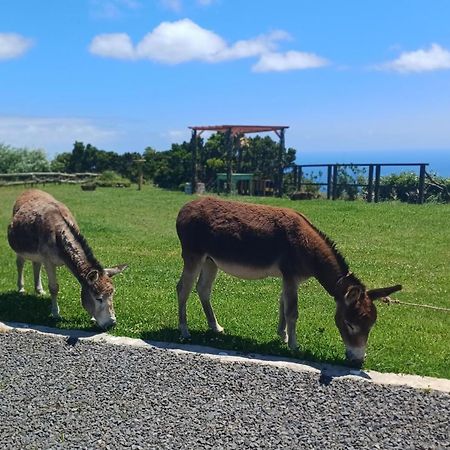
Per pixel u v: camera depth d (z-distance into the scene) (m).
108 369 4.56
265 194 21.64
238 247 5.13
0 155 32.09
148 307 6.29
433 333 5.63
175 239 11.17
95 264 5.57
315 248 4.90
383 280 7.80
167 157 31.19
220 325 5.76
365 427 3.71
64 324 5.71
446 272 8.28
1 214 15.30
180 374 4.45
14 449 3.48
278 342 5.22
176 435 3.62
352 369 4.54
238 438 3.58
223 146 26.81
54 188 26.12
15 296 6.84
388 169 22.19
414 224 12.66
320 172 21.17
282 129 21.33
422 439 3.59
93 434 3.63
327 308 6.54
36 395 4.15
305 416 3.83
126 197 21.20
